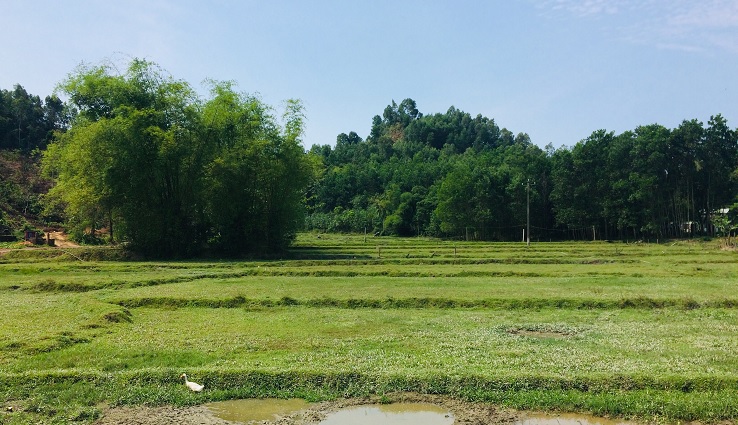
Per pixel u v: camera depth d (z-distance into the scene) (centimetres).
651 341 1611
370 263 4059
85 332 1711
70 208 4706
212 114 4888
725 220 6712
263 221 5078
